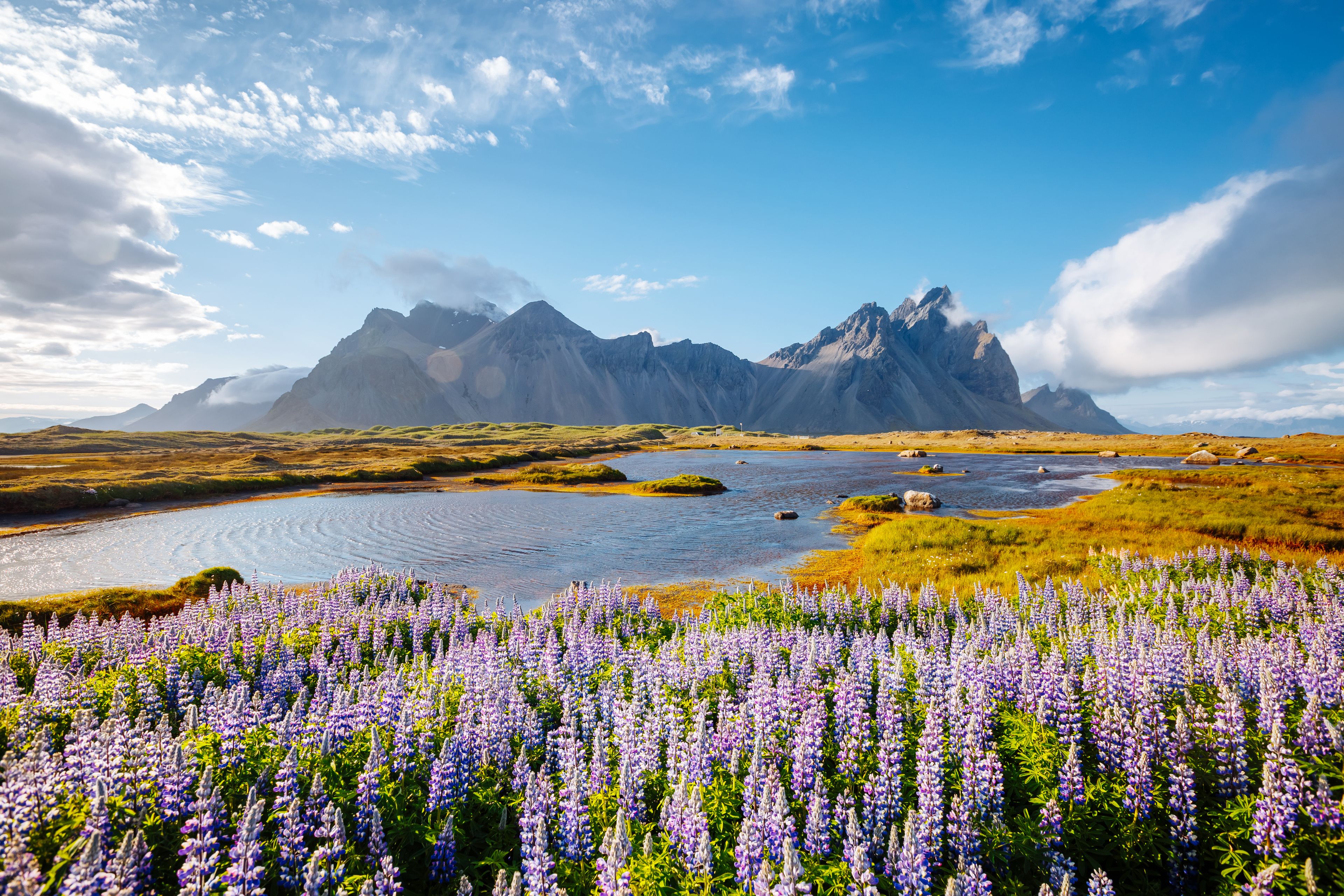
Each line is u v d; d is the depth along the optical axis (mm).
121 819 8555
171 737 10781
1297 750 10164
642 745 10805
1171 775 9234
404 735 11086
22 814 7891
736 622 23469
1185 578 26516
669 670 15000
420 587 33219
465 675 14055
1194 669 12672
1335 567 25891
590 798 9836
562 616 24375
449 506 76562
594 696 14305
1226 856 8656
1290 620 19172
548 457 163750
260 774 9680
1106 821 9367
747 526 59844
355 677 15602
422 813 9805
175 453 168500
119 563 45188
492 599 34500
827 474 120312
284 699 15117
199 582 34188
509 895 7027
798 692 12641
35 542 53562
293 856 7980
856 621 23562
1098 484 95125
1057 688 12281
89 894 6398
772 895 6867
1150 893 8711
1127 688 11352
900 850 7953
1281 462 123812
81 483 83875
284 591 32469
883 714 10641
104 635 20250
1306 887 7656
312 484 102500
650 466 146375
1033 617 20672
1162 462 138250
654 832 9625
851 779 10398
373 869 8500
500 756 11359
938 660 14164
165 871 8266
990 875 8773
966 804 9094
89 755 9297
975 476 112000
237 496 88000
